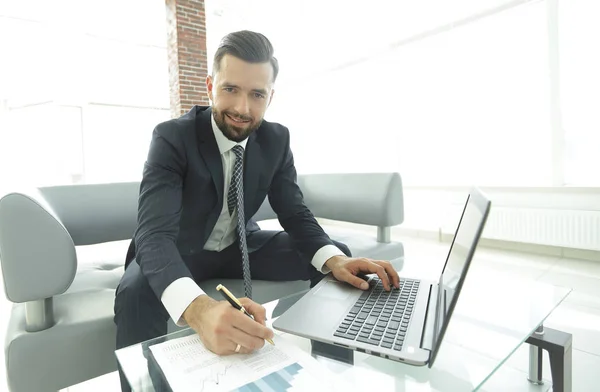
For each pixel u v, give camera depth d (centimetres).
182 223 106
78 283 126
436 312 67
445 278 77
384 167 446
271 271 123
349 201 183
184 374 53
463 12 351
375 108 448
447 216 372
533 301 96
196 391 49
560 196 297
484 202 56
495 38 334
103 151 575
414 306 74
